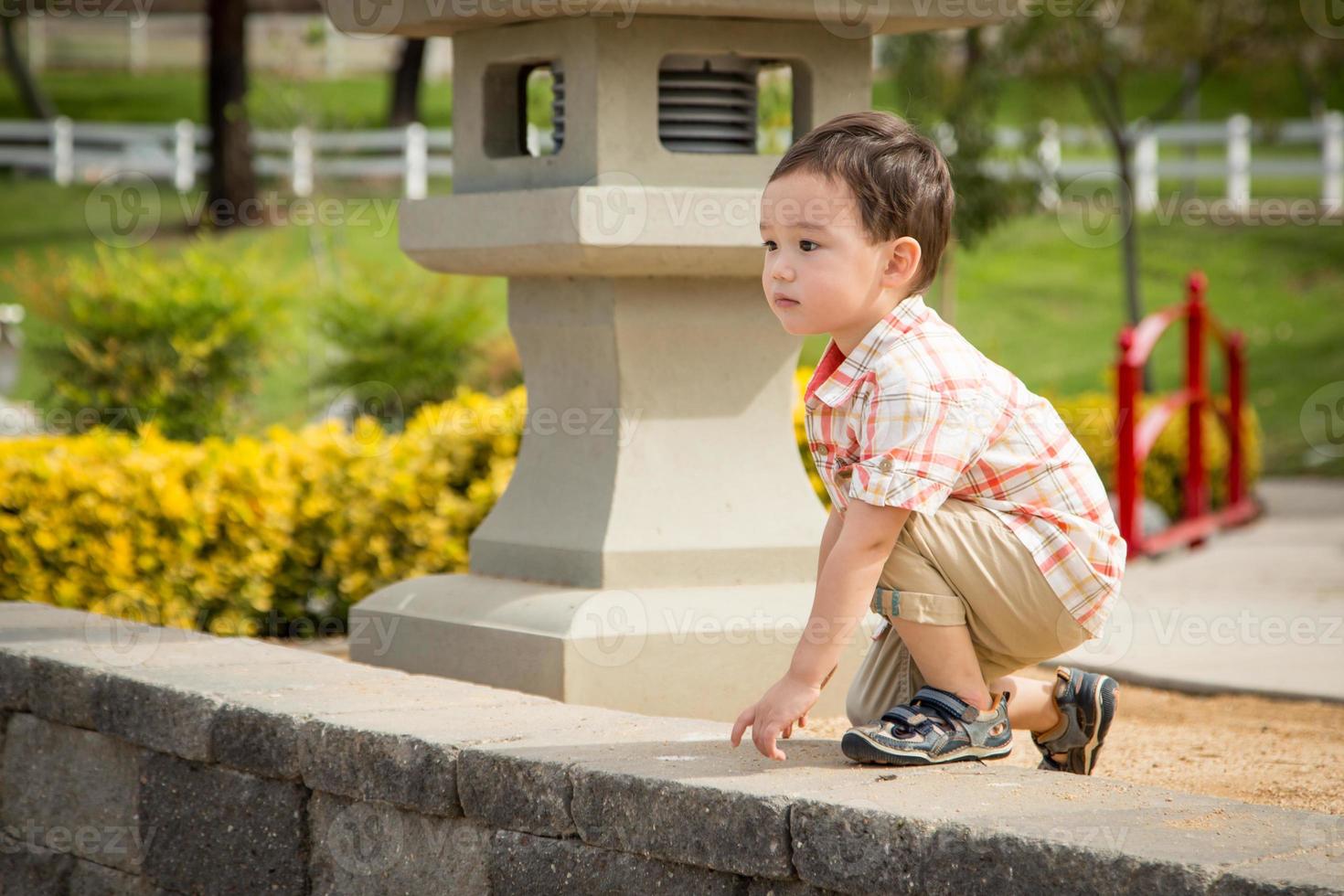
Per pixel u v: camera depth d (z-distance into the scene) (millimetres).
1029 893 2260
